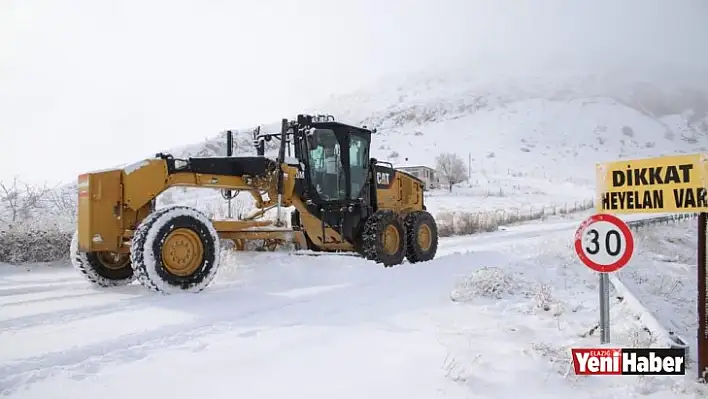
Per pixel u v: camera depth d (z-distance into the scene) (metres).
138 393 3.94
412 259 11.55
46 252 11.45
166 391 3.99
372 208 11.34
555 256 11.56
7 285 8.45
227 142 9.75
